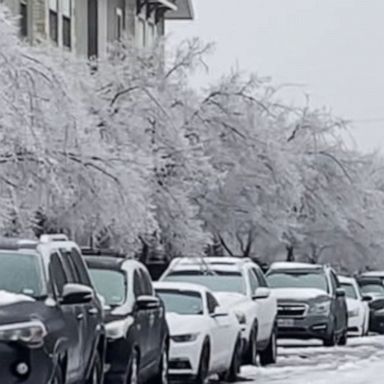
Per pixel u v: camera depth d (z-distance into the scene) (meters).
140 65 55.28
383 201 86.31
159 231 49.75
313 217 78.94
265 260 77.75
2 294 17.91
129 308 25.20
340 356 44.03
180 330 29.80
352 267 86.19
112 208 43.00
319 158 76.50
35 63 38.84
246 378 34.25
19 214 38.88
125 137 50.22
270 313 40.19
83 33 64.25
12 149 37.94
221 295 36.16
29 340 16.81
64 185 40.97
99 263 26.62
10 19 40.16
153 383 27.77
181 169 53.72
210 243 56.25
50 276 19.30
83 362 20.22
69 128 40.31
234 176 61.88
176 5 79.69
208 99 60.94
